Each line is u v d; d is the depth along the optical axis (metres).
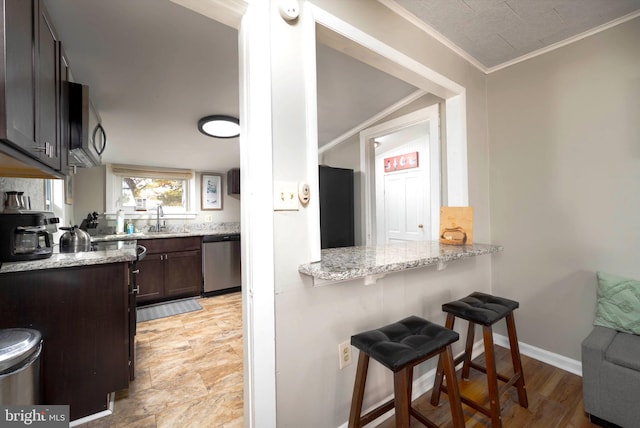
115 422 1.52
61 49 1.49
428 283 1.79
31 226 1.54
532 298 2.11
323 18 1.27
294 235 1.17
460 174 2.09
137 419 1.54
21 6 0.95
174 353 2.26
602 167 1.80
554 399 1.65
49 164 1.29
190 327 2.78
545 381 1.82
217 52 1.74
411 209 3.02
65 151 1.58
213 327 2.78
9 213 1.47
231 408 1.62
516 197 2.19
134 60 1.79
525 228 2.14
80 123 1.74
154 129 2.84
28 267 1.42
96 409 1.58
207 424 1.50
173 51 1.72
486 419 1.51
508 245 2.24
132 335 1.89
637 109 1.68
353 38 1.39
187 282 3.69
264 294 1.08
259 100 1.07
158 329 2.73
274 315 1.10
